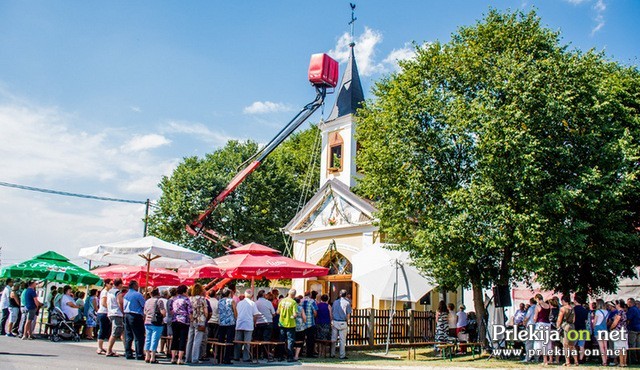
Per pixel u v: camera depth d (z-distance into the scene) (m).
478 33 19.75
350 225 28.45
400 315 22.42
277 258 18.67
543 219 15.67
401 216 19.30
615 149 17.20
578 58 18.73
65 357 12.73
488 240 16.28
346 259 29.03
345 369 13.57
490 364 14.59
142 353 13.62
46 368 10.13
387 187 19.34
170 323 14.20
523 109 16.66
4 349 13.66
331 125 33.28
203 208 38.75
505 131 16.03
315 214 31.38
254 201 43.12
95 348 16.42
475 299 18.62
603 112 18.30
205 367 12.54
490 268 18.50
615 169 17.36
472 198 16.52
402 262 18.98
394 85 20.67
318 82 30.69
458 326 19.31
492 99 17.47
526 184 16.25
